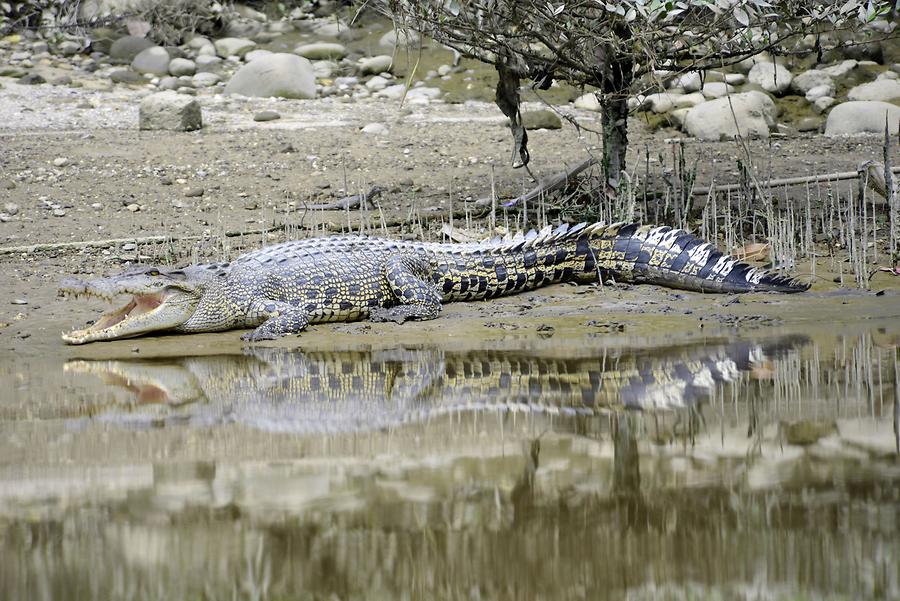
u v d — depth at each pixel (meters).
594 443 11.99
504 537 8.90
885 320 21.66
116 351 21.72
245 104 57.62
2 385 17.58
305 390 16.27
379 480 10.67
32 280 27.39
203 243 30.64
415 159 43.06
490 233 29.91
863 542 8.62
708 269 25.61
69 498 10.32
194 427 13.61
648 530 8.99
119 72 63.53
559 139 47.31
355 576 8.22
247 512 9.73
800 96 56.75
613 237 27.02
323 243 25.33
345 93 61.53
